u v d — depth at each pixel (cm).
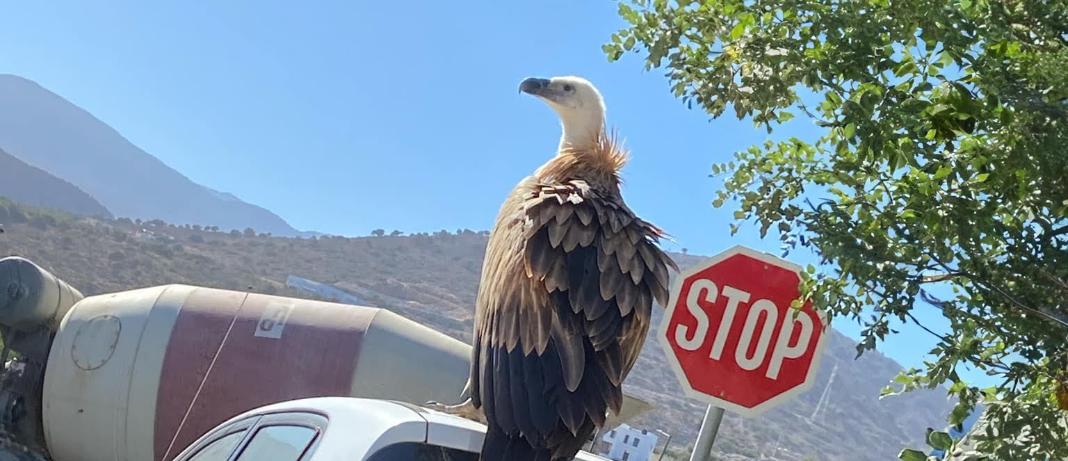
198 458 423
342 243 9500
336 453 311
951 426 371
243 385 1277
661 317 420
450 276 9319
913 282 351
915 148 340
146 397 1298
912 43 340
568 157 475
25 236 5659
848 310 366
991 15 349
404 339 1296
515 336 353
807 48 358
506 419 337
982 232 341
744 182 414
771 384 412
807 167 409
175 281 5934
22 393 1430
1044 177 342
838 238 357
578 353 345
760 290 417
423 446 319
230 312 1334
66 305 1480
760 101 370
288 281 6838
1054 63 329
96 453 1334
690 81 414
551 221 379
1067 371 345
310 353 1274
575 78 554
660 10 416
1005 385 357
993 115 341
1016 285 356
